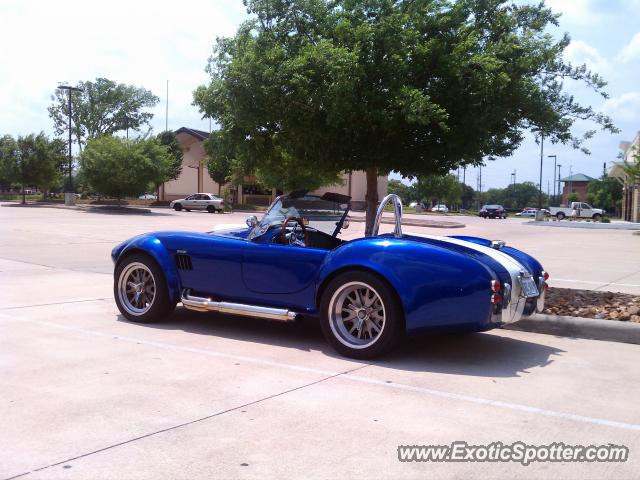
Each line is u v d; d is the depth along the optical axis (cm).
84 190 6397
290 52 702
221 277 602
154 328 631
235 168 836
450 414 388
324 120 692
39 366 479
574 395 432
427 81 710
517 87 716
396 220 551
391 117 658
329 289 528
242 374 469
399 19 671
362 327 525
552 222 4069
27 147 4500
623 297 770
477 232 2831
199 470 300
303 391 429
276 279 568
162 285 631
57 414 373
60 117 6925
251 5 709
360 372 482
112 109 6962
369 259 507
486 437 351
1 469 297
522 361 525
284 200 605
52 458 311
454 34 720
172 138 5575
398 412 389
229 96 684
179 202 4441
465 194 13062
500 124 775
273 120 707
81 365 484
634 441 350
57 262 1207
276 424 364
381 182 5325
